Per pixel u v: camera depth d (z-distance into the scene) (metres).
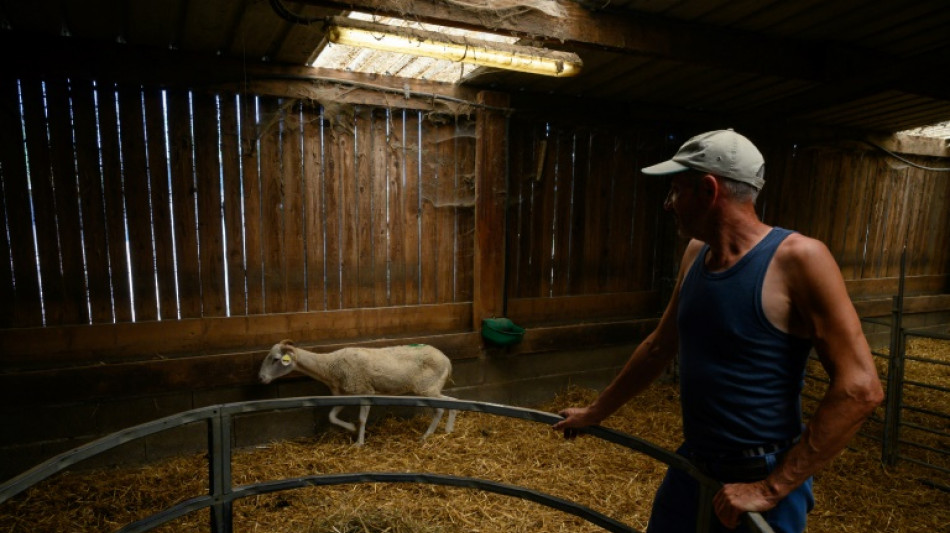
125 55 3.78
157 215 4.05
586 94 5.35
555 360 5.45
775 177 6.71
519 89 5.15
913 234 8.17
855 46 4.27
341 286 4.69
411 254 4.92
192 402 4.08
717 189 1.37
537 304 5.55
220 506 1.73
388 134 4.71
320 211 4.54
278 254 4.45
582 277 5.80
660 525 1.62
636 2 3.47
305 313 4.55
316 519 3.06
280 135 4.34
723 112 6.10
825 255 1.26
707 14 3.66
